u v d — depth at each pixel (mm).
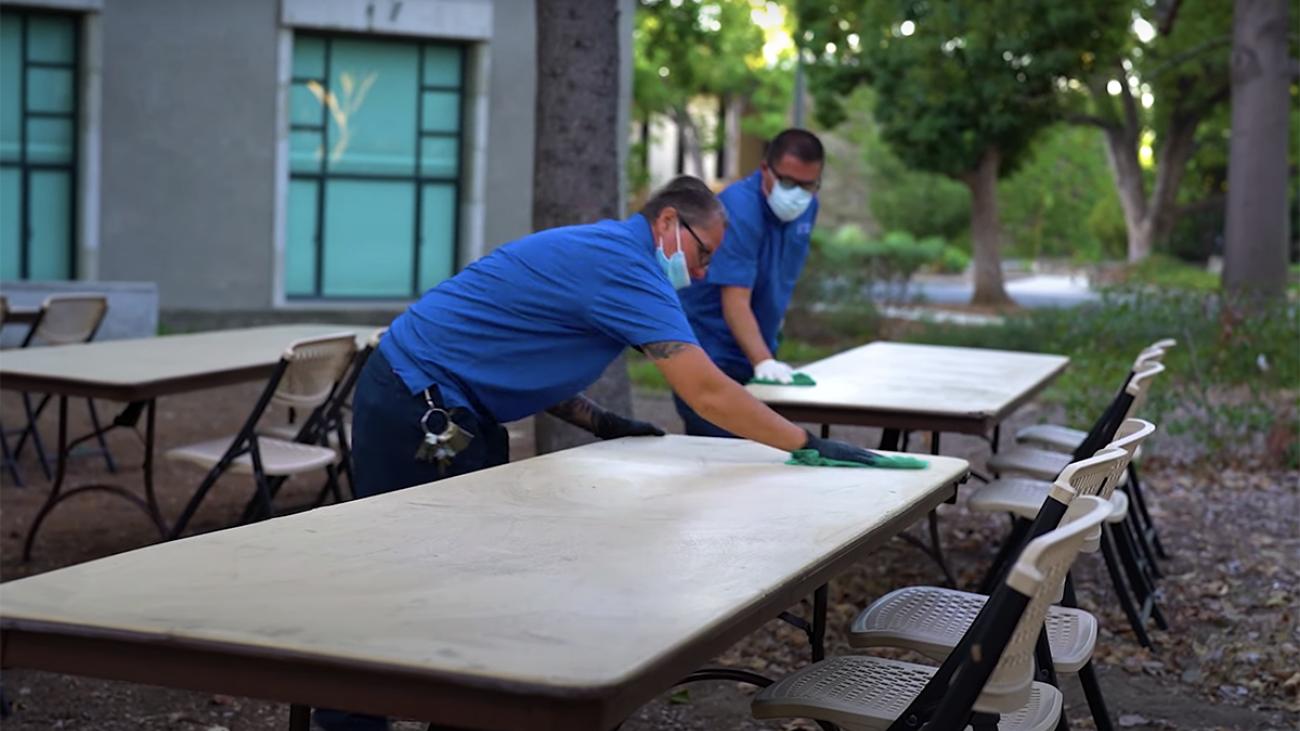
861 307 16672
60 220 14711
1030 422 10500
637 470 3578
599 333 3711
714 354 5531
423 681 1984
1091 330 10094
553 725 1941
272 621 2148
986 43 20656
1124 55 22625
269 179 15344
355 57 15656
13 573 5789
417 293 16219
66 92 14594
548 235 3744
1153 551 6543
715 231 3816
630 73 16016
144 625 2107
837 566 2775
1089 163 42125
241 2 15023
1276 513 7457
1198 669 4926
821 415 4938
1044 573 2311
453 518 2912
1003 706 2408
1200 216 36406
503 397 3775
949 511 7523
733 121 41969
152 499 5805
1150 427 3414
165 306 15062
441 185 16156
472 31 15727
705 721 4414
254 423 5305
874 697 2973
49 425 9500
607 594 2359
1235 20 16344
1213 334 9773
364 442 3855
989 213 24672
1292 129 26625
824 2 22891
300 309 15594
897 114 22609
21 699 4426
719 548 2719
